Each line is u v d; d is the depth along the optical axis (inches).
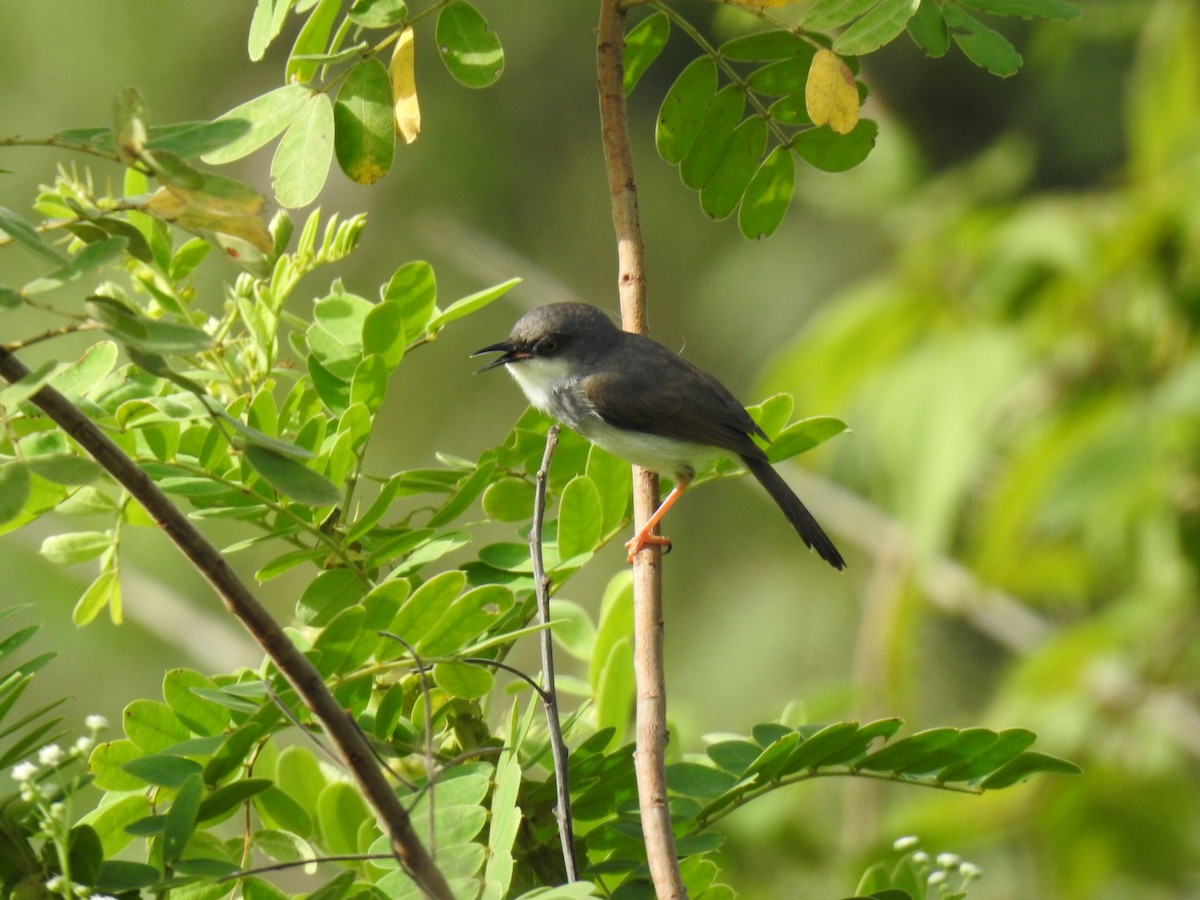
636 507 284.2
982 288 506.9
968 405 480.4
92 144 169.0
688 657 671.8
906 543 502.9
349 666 206.2
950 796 490.6
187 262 256.8
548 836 218.1
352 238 251.0
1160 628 508.1
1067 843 504.7
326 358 252.4
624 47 287.0
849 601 653.9
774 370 528.7
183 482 224.7
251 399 236.8
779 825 391.9
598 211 706.2
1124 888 543.5
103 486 250.1
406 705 231.3
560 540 246.8
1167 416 487.8
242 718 210.8
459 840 197.2
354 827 235.0
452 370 688.4
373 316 243.3
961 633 645.3
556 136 711.1
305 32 229.3
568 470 264.8
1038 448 498.6
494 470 258.4
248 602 157.9
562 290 633.6
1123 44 727.7
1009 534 504.7
